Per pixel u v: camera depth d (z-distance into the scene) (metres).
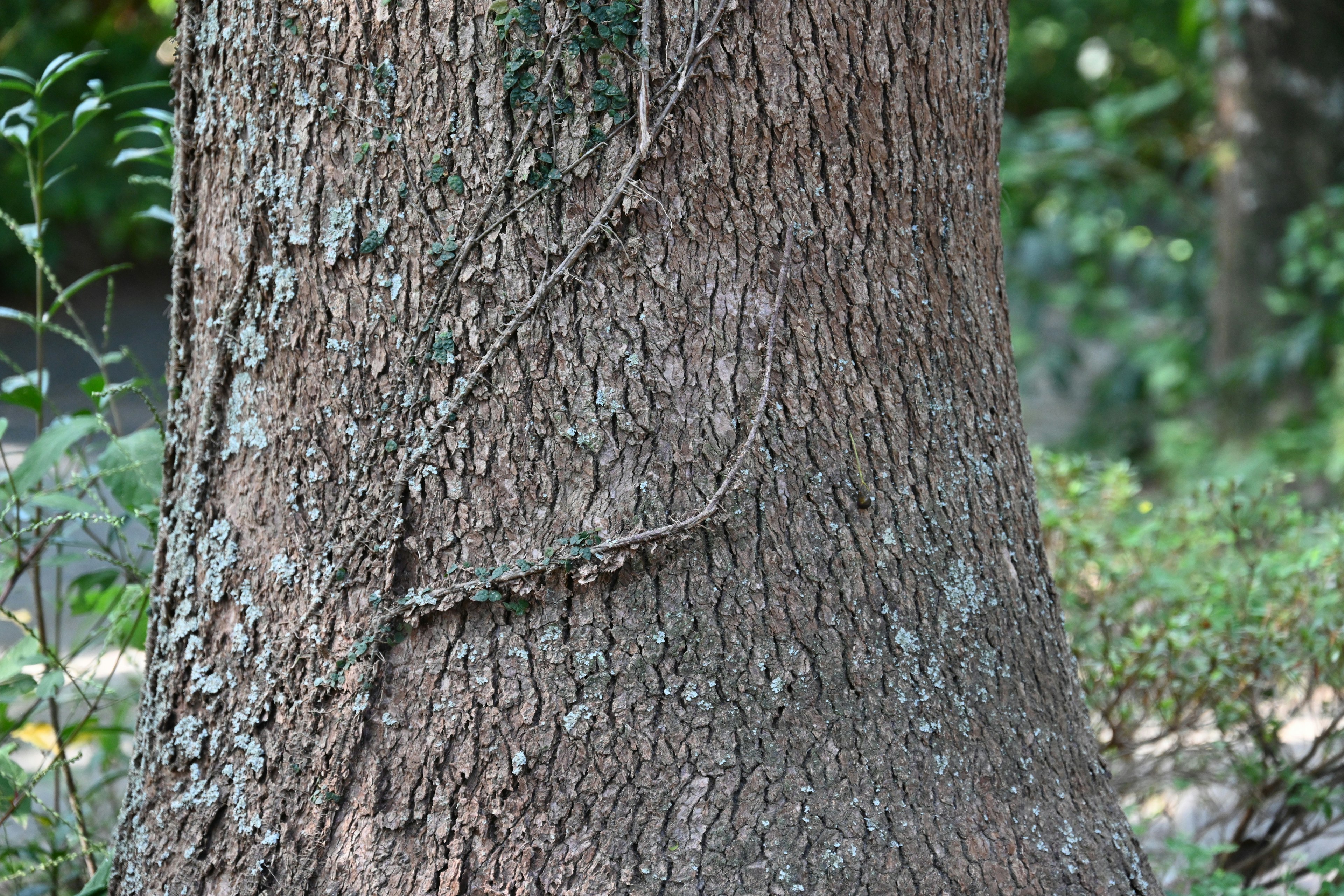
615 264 3.25
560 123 3.24
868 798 3.27
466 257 3.25
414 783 3.27
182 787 3.34
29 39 12.84
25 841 3.72
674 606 3.26
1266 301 8.37
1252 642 3.80
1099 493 4.11
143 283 15.85
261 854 3.29
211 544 3.34
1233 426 8.48
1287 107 8.16
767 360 3.27
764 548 3.27
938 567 3.32
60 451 3.50
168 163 3.70
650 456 3.26
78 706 3.83
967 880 3.27
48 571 5.12
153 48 13.73
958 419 3.36
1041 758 3.35
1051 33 16.69
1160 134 11.57
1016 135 9.85
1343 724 3.94
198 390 3.37
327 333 3.28
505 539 3.26
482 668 3.26
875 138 3.29
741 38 3.25
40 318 3.65
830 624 3.28
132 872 3.36
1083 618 3.91
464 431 3.26
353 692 3.27
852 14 3.27
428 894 3.25
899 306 3.32
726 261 3.26
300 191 3.28
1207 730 3.90
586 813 3.25
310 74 3.26
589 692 3.25
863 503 3.29
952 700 3.31
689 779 3.25
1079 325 9.99
